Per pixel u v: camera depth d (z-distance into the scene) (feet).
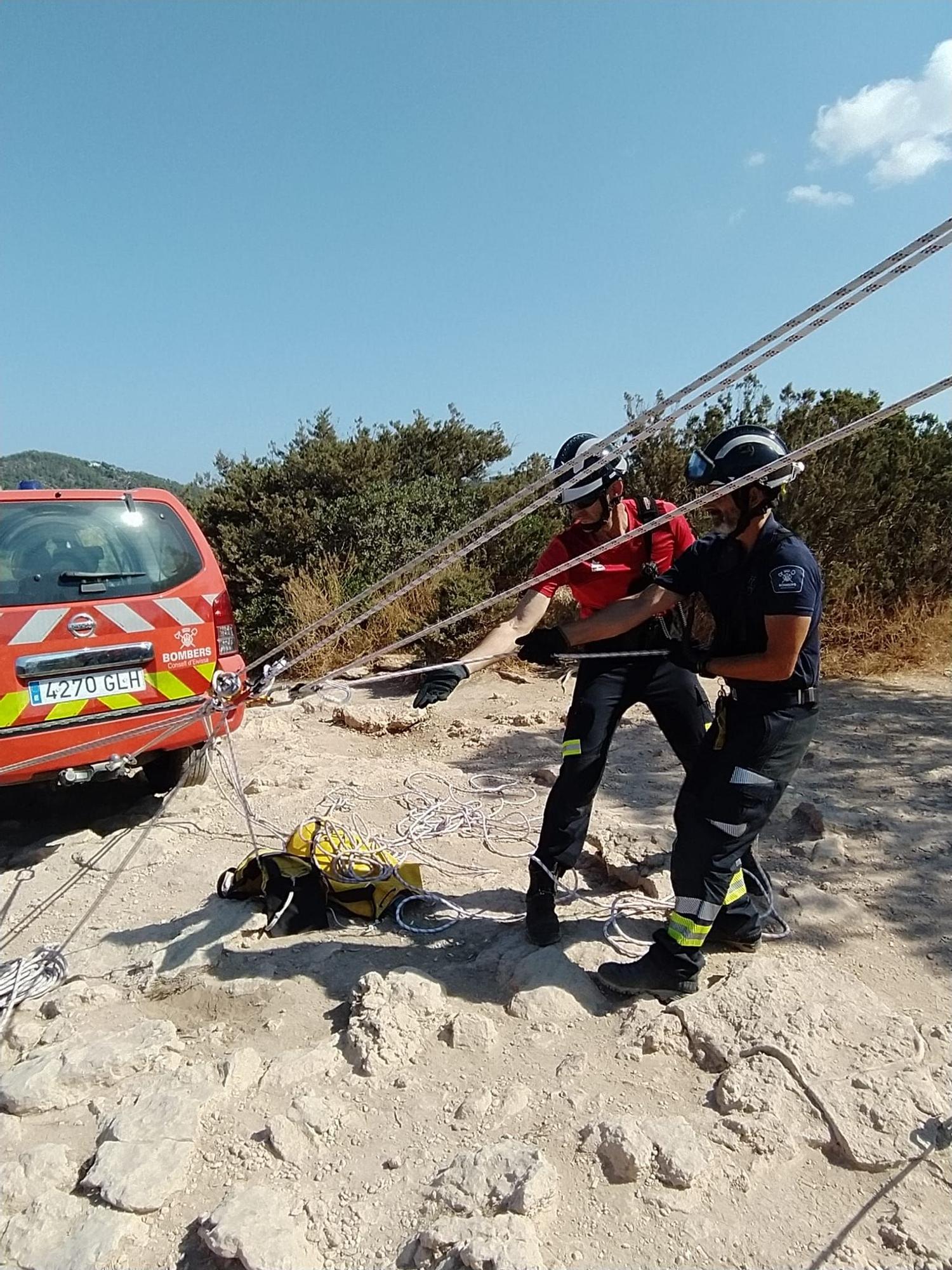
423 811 15.37
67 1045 9.07
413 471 46.21
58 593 14.24
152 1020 9.54
